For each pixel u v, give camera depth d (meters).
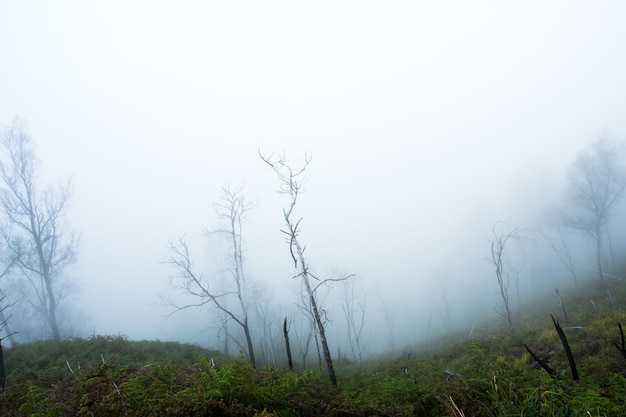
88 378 7.91
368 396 9.23
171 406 6.15
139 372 9.17
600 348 12.24
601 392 7.74
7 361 15.13
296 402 7.57
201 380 7.57
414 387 9.33
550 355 12.89
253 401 6.72
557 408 5.51
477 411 6.35
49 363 14.74
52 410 6.71
